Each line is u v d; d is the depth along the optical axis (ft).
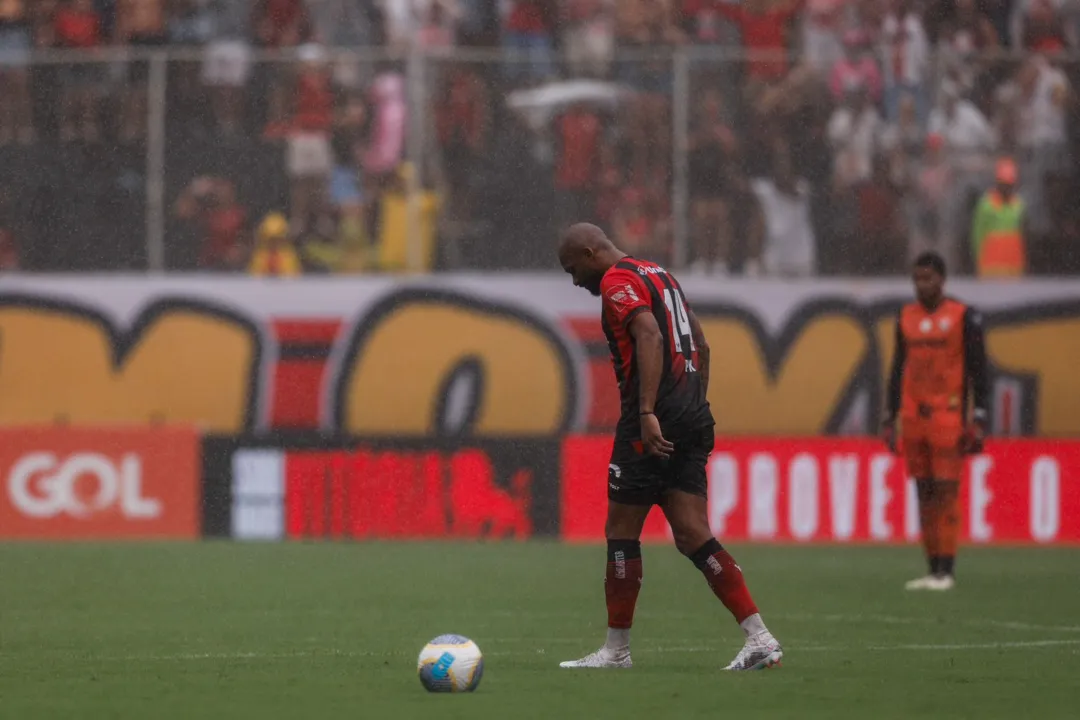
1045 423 198.70
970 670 84.74
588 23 209.77
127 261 198.80
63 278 198.18
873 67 200.75
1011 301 198.80
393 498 195.00
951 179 200.44
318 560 167.32
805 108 199.00
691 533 82.53
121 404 198.29
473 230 199.41
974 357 143.54
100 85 198.29
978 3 206.18
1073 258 200.34
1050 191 200.85
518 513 194.80
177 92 198.29
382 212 199.62
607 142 198.59
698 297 198.08
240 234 199.62
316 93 198.80
